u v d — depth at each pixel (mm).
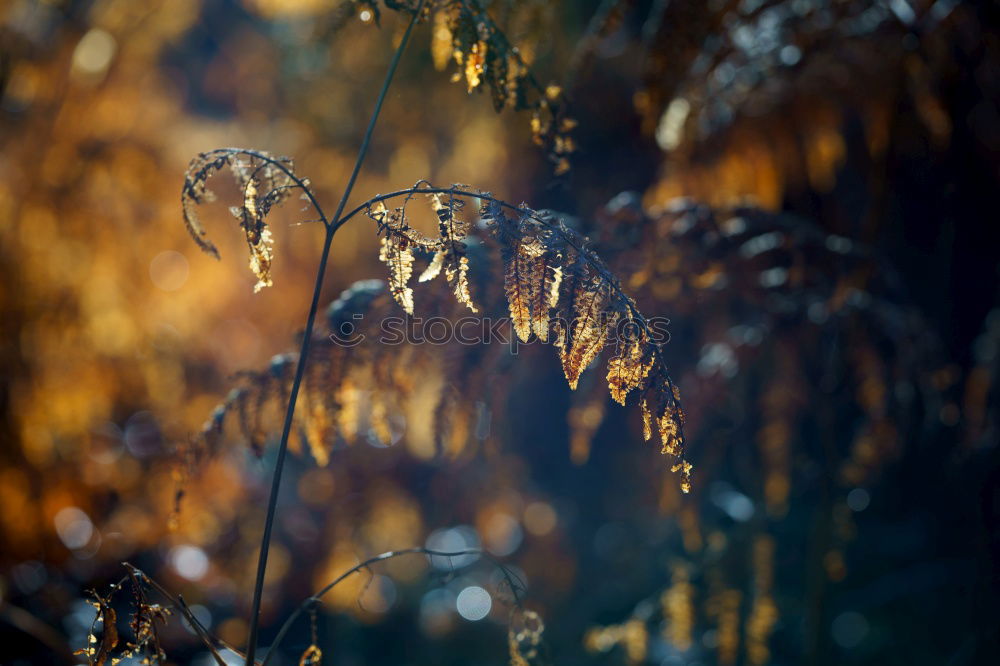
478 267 1478
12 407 2639
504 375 1570
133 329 2996
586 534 4410
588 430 1724
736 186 2090
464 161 3238
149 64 3305
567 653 3629
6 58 2902
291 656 3104
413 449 3312
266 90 3611
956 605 3535
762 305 1912
